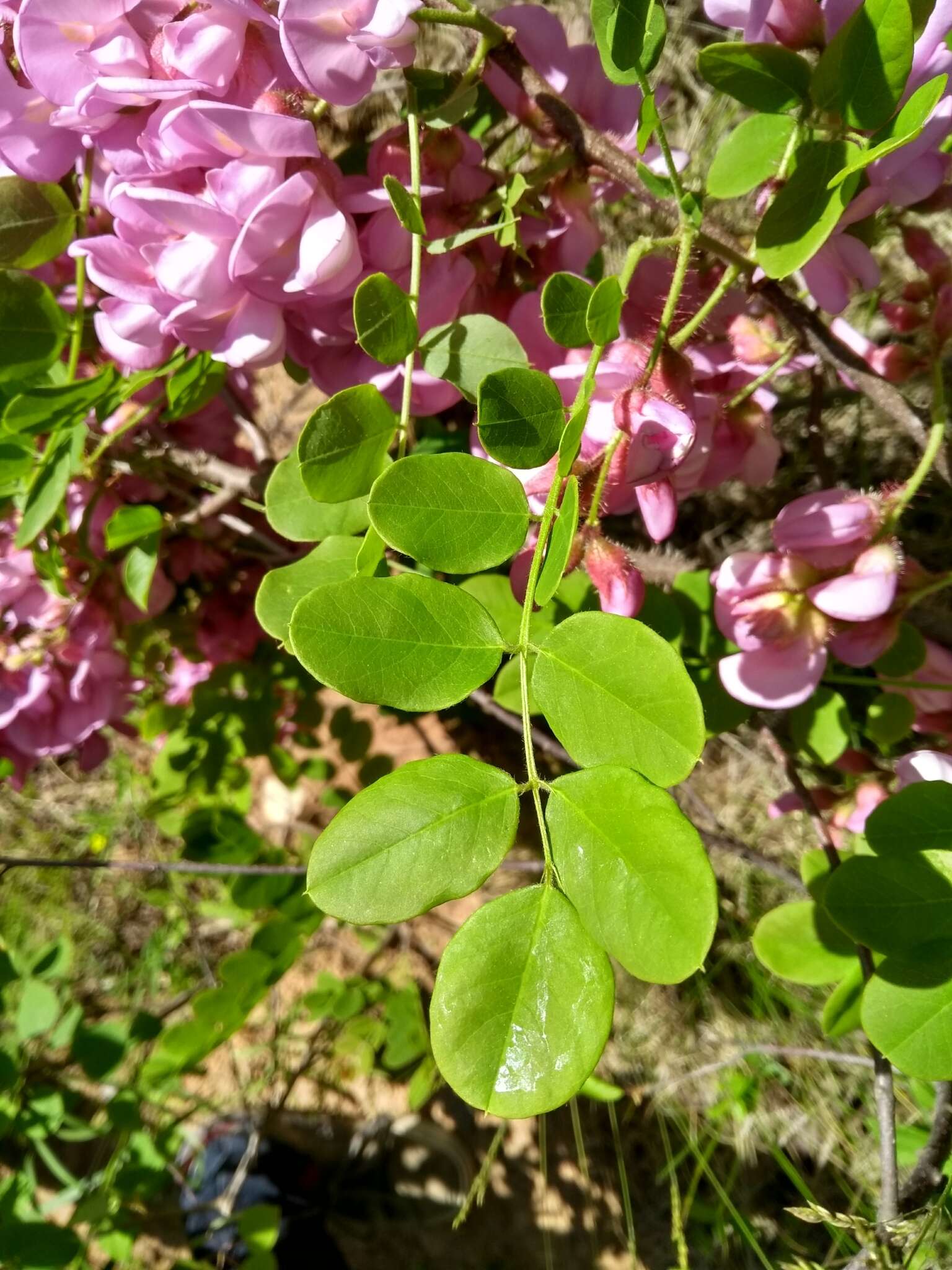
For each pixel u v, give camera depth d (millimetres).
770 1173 612
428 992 713
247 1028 743
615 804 160
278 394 732
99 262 265
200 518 477
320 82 236
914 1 224
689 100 569
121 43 242
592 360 224
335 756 701
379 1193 707
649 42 224
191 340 270
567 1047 151
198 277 252
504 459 210
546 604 193
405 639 182
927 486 530
